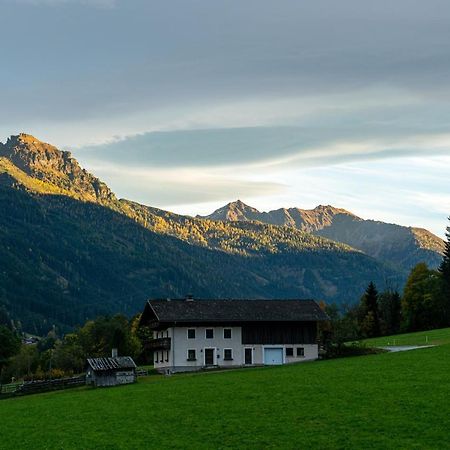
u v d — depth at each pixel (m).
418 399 62.19
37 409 77.44
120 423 64.06
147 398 76.56
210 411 65.38
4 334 198.62
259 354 123.94
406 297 190.38
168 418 64.06
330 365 93.62
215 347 123.12
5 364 194.62
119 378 101.38
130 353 174.62
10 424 69.06
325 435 53.59
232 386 79.19
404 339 145.12
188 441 55.41
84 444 57.41
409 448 48.81
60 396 89.62
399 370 80.25
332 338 126.31
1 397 100.50
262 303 129.38
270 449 51.47
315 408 62.47
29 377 158.88
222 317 123.25
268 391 73.19
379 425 54.84
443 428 52.59
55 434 62.12
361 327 194.12
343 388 70.88
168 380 96.44
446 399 61.31
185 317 122.19
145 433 59.16
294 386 74.94
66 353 189.00
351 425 55.59
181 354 122.00
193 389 79.75
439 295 184.38
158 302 127.31
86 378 105.31
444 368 79.06
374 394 66.19
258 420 59.94
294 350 124.75
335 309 194.00
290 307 128.25
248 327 124.44
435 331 162.25
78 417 69.19
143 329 179.25
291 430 55.75
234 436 55.56
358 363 92.31
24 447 58.44
